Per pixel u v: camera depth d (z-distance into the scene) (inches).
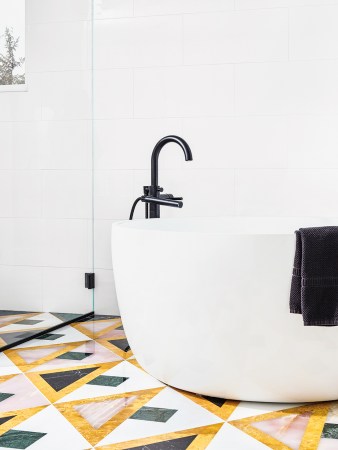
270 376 71.7
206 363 73.7
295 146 117.0
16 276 109.1
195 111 121.3
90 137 125.1
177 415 70.9
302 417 70.1
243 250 68.6
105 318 125.6
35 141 114.6
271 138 118.0
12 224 109.6
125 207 125.5
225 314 70.4
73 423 68.7
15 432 66.2
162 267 73.8
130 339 84.6
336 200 115.6
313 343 69.5
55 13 117.3
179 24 121.3
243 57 118.6
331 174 115.7
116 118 125.0
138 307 78.9
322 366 70.8
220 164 120.4
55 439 64.3
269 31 117.3
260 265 68.3
